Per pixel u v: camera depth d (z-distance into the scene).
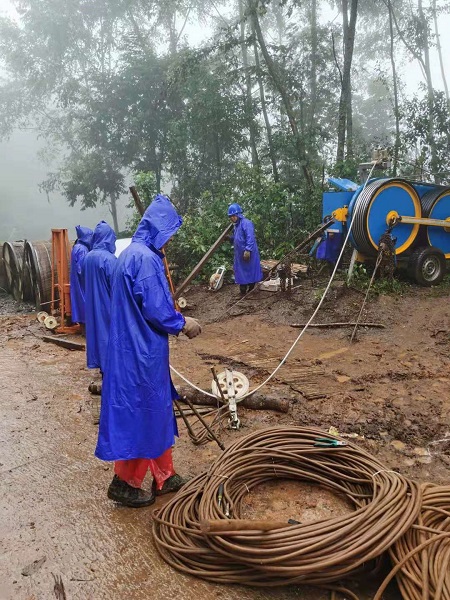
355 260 9.04
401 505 2.66
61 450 4.21
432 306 8.02
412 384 5.29
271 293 9.44
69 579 2.68
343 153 14.10
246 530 2.53
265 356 6.55
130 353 2.99
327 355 6.43
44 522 3.20
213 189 17.28
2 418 4.90
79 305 7.32
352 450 3.29
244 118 17.42
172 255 11.67
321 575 2.47
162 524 2.93
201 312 9.18
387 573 2.63
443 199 9.38
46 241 10.80
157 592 2.57
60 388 5.74
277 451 3.32
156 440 3.05
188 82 17.98
